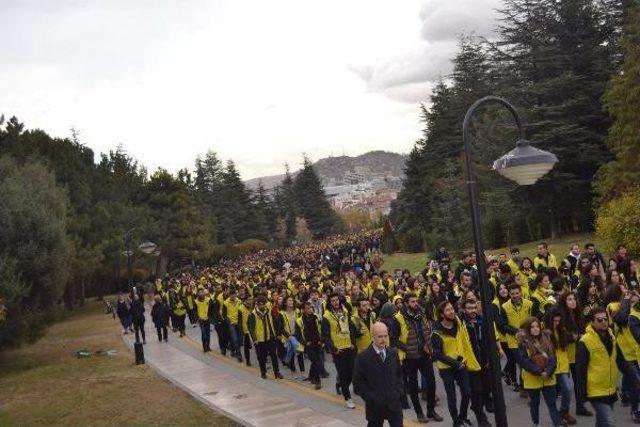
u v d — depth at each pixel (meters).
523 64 37.53
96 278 52.88
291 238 110.62
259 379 15.23
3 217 23.72
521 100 36.75
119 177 61.28
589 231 37.72
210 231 76.19
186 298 26.48
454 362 9.23
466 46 56.72
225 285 22.80
